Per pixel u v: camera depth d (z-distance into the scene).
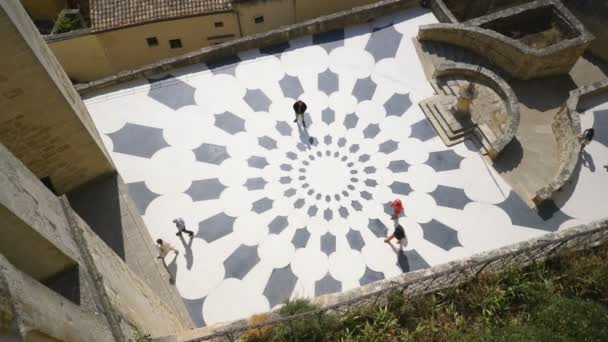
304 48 18.41
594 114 16.83
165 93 16.97
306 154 15.80
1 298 4.04
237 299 12.75
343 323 7.96
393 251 13.59
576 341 6.91
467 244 13.78
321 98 17.14
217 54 17.88
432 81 17.53
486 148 15.75
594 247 8.98
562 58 17.73
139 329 7.65
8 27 9.13
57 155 12.20
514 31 19.11
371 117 16.70
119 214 13.59
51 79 10.48
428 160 15.63
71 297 6.18
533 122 17.39
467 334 7.61
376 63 18.08
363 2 21.34
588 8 20.66
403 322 8.03
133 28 19.31
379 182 15.13
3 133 10.69
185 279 13.01
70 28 20.75
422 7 19.52
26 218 5.68
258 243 13.76
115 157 15.45
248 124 16.41
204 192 14.77
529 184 15.16
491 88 17.11
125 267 9.52
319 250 13.62
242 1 19.38
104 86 16.94
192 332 8.55
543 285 8.18
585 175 15.15
